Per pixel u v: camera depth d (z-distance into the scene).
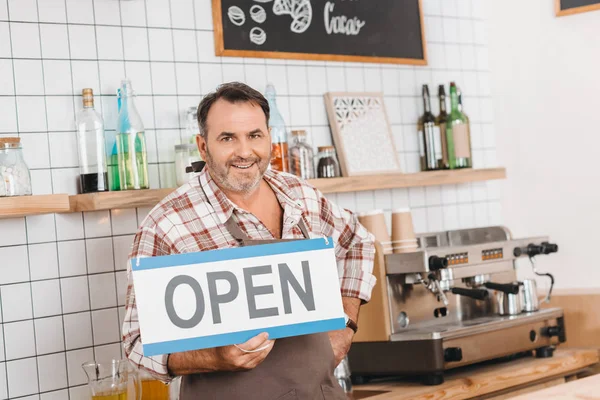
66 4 2.78
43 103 2.72
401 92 3.71
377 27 3.62
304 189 2.32
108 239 2.82
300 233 2.22
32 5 2.71
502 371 3.03
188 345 1.84
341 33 3.50
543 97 3.87
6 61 2.66
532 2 3.88
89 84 2.82
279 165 3.07
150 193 2.70
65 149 2.75
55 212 2.61
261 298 1.91
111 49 2.88
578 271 3.79
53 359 2.68
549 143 3.86
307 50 3.38
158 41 2.99
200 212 2.09
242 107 2.03
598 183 3.71
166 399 2.74
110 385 2.45
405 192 3.68
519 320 3.14
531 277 3.94
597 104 3.70
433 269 2.90
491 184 4.03
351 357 3.00
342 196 3.45
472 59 4.00
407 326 3.00
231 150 2.03
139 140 2.74
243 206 2.15
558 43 3.80
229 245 2.08
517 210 3.99
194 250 2.06
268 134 2.11
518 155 3.97
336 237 2.39
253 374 2.03
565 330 3.52
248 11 3.22
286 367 2.05
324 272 1.97
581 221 3.77
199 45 3.10
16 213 2.34
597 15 3.67
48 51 2.74
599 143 3.70
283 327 1.91
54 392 2.67
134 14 2.94
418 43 3.76
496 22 4.02
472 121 3.98
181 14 3.06
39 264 2.67
